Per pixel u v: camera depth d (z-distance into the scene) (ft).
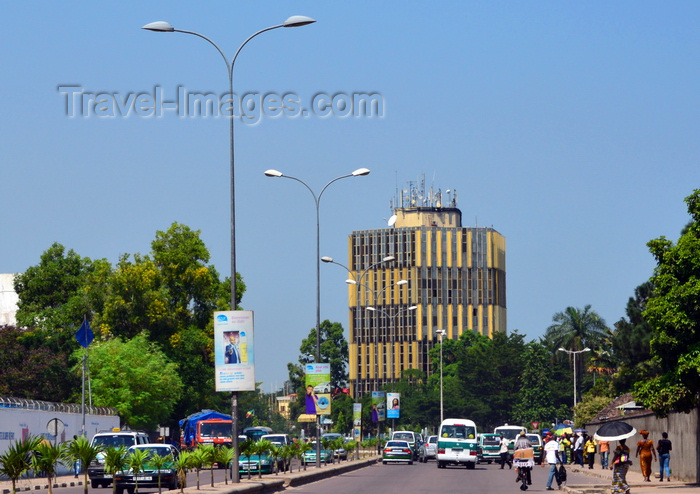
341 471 192.03
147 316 302.86
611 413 269.85
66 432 204.64
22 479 168.96
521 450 136.36
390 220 299.99
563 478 140.87
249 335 130.93
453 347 628.69
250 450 142.51
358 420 286.46
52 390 275.59
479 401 517.14
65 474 198.90
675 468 161.27
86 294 318.04
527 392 495.82
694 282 127.03
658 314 129.39
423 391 563.48
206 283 315.58
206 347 312.50
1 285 402.72
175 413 315.99
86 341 236.02
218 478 176.35
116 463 89.51
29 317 328.49
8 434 173.68
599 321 501.15
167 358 296.71
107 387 276.62
